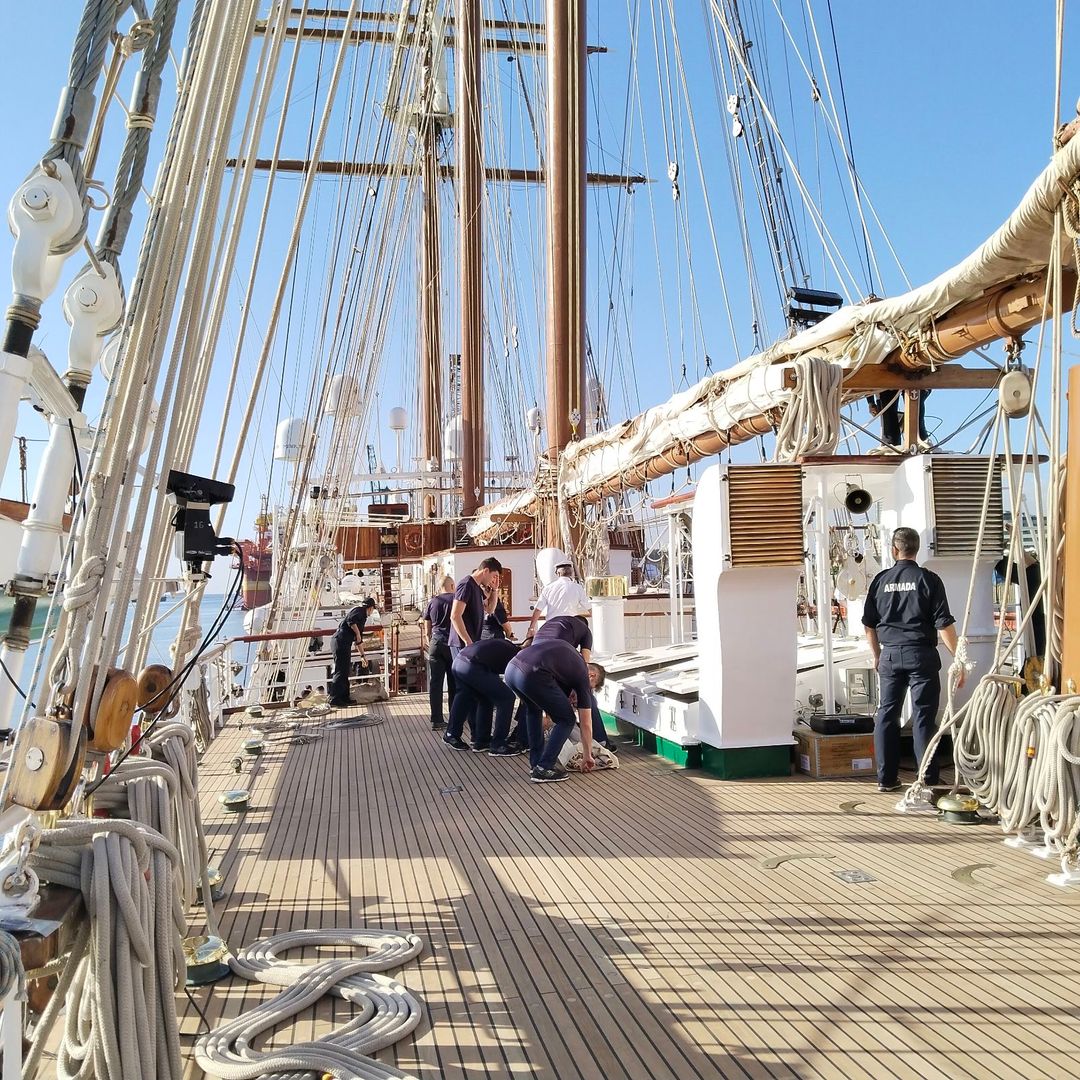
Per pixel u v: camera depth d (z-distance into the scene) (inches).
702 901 142.9
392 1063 97.4
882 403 257.3
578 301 391.2
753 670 226.8
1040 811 153.7
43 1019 81.0
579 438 390.9
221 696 379.6
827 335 211.2
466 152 622.2
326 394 356.2
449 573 489.1
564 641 240.7
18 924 69.7
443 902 147.2
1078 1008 103.4
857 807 195.6
